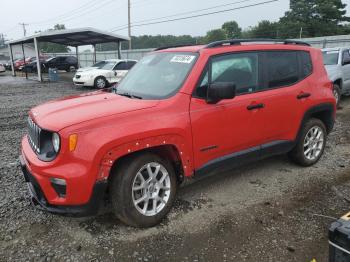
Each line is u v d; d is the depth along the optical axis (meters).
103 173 3.09
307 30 54.81
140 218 3.41
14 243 3.30
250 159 4.36
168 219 3.70
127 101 3.67
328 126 5.38
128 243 3.28
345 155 5.75
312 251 3.16
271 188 4.46
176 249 3.19
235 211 3.87
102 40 27.97
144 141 3.28
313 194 4.28
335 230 2.20
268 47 4.49
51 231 3.49
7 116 10.21
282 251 3.16
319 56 5.25
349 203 4.05
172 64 4.11
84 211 3.13
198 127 3.67
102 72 18.84
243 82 4.17
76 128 3.04
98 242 3.30
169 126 3.42
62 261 3.04
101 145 3.04
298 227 3.54
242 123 4.09
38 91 17.45
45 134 3.25
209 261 3.03
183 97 3.62
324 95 5.09
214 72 3.90
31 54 68.81
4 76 30.42
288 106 4.59
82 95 4.33
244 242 3.30
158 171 3.52
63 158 3.04
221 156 4.03
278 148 4.64
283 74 4.62
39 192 3.36
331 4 55.25
